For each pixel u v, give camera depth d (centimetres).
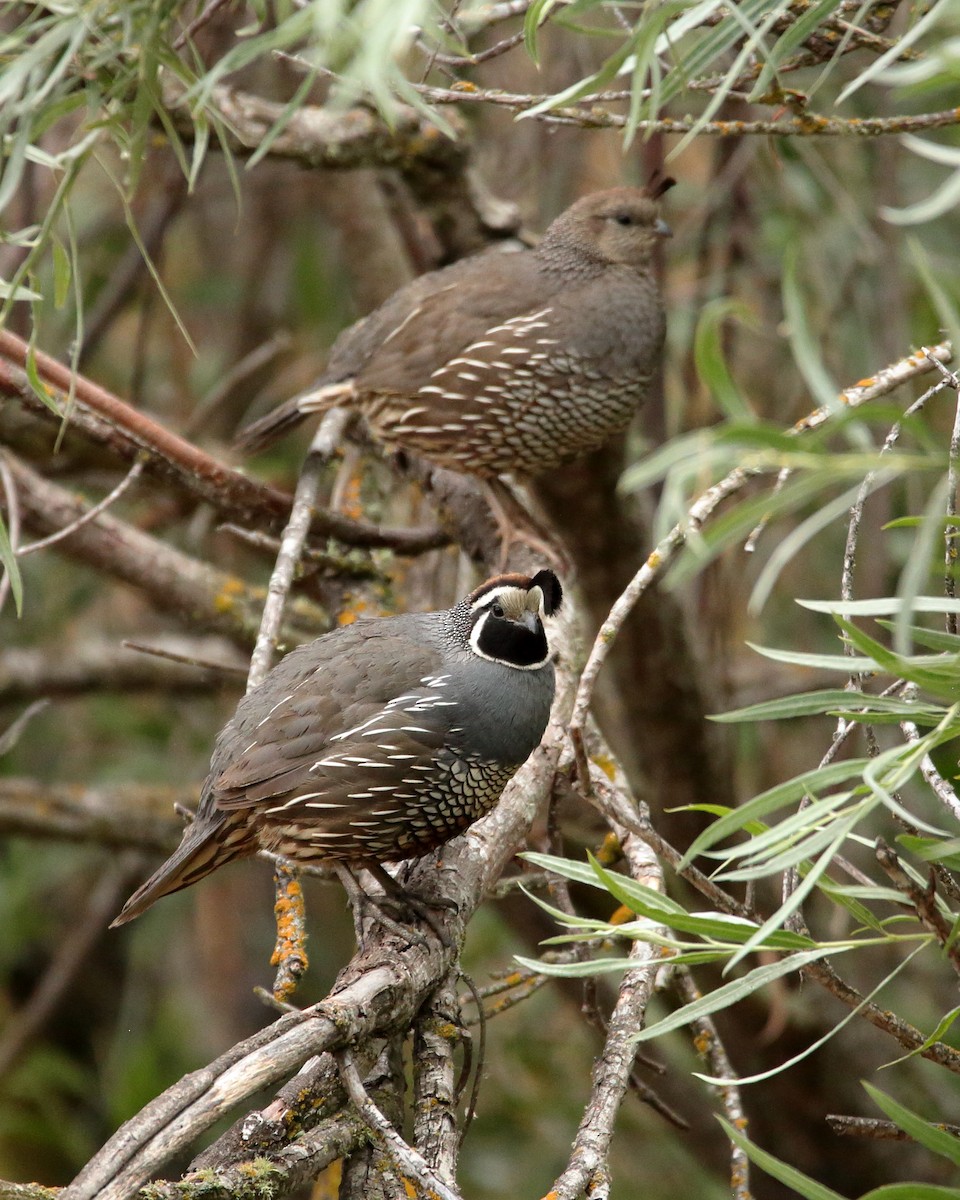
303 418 1044
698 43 479
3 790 1220
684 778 1135
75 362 554
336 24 423
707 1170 1166
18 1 515
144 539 1096
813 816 419
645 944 662
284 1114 549
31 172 1130
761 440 355
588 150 1352
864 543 1099
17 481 1050
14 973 1439
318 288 1368
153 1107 507
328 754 714
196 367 1417
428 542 1017
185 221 1487
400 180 1109
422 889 704
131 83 542
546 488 1068
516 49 1234
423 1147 571
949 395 1085
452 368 975
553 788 798
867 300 1165
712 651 1141
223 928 1398
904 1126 421
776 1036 1025
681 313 1181
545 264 1007
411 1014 617
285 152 1038
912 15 519
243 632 1105
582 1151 546
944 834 445
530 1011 1265
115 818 1228
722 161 1201
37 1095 1280
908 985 1119
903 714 441
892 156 1077
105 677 1268
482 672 725
